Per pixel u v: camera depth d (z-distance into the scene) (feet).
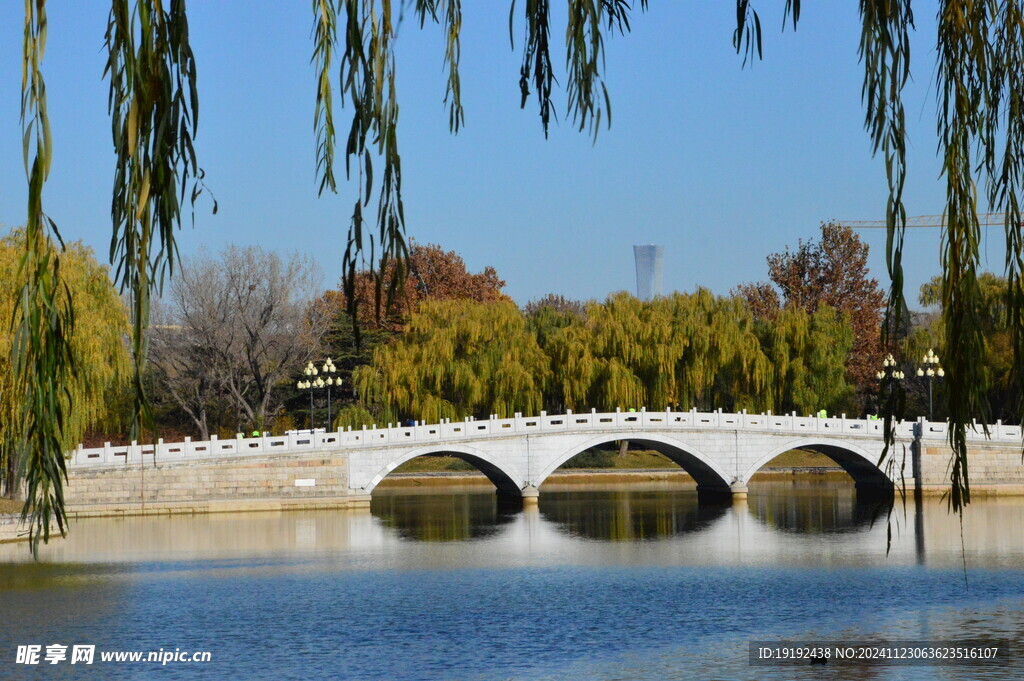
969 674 87.25
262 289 287.48
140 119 20.06
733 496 246.68
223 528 195.11
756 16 23.34
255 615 115.34
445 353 276.21
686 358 282.56
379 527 198.90
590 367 276.62
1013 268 27.25
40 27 19.02
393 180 21.53
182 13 21.01
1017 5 26.96
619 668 92.32
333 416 308.19
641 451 366.84
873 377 325.01
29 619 113.19
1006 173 26.84
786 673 89.15
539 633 106.63
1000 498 241.14
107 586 132.16
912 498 239.50
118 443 266.98
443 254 365.61
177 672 92.12
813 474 324.60
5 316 144.36
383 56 21.44
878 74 22.35
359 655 98.12
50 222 20.06
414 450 231.91
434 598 125.59
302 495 225.15
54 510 20.86
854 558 154.40
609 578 139.64
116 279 20.30
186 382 286.25
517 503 240.53
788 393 291.17
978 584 129.70
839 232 359.66
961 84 25.96
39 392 20.66
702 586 132.57
